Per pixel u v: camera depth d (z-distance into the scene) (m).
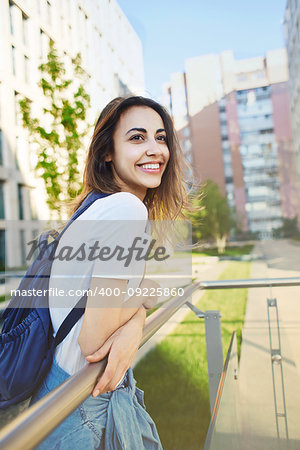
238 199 65.62
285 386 1.71
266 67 67.12
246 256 19.22
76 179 4.39
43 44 15.53
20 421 0.42
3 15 14.48
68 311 0.72
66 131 4.68
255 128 67.19
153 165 0.90
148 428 0.86
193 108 66.69
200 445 1.43
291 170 66.19
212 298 2.04
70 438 0.70
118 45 23.17
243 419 1.60
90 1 18.28
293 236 64.31
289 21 53.38
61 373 0.72
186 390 1.71
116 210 0.70
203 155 66.00
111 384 0.67
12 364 0.68
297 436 1.55
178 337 1.79
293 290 1.95
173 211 1.14
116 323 0.68
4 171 15.62
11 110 15.30
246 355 1.81
